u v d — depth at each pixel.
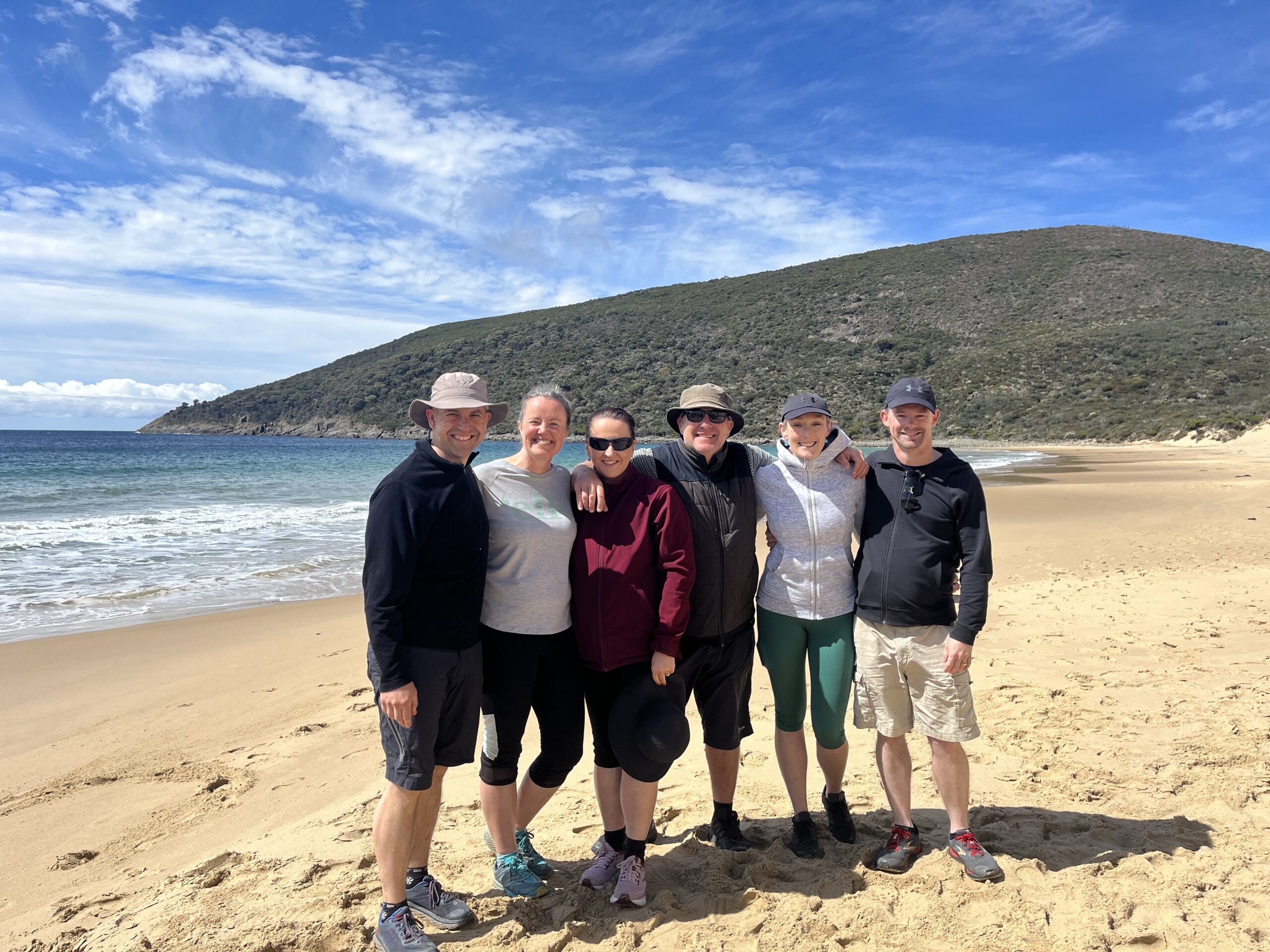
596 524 2.77
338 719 4.89
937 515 2.83
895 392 2.90
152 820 3.55
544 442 2.68
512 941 2.46
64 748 4.44
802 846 2.98
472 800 3.70
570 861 3.04
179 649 6.53
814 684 3.07
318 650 6.52
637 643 2.73
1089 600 7.54
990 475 26.14
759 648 3.17
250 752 4.36
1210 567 9.20
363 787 3.88
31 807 3.69
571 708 2.77
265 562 10.57
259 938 2.44
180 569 10.03
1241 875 2.66
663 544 2.73
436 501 2.45
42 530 12.88
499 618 2.67
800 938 2.41
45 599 8.29
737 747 3.05
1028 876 2.72
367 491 20.67
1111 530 12.69
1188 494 17.44
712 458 3.03
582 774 4.04
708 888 2.75
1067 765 3.74
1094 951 2.30
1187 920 2.42
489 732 2.74
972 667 5.50
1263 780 3.44
